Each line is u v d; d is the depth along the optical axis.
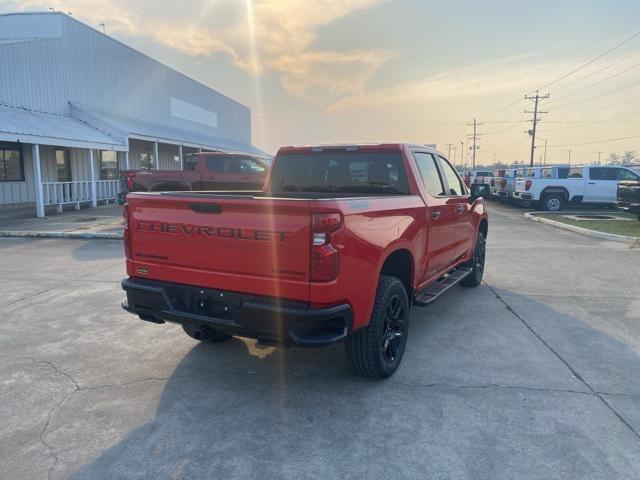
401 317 4.31
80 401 3.76
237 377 4.19
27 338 5.11
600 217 17.05
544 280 7.67
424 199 4.89
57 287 7.16
